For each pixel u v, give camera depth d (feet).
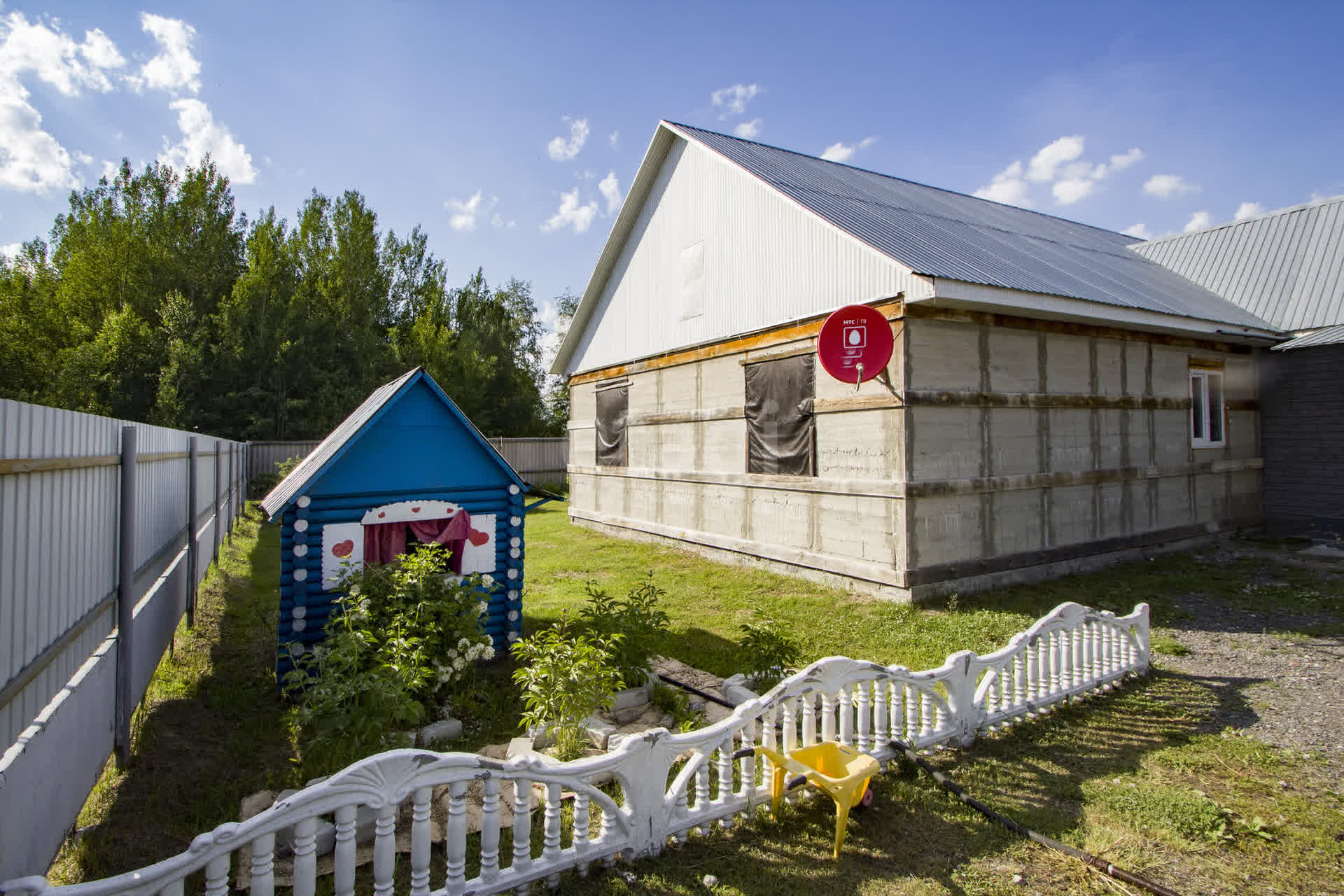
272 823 8.38
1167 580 32.04
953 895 10.61
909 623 25.29
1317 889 10.85
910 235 31.50
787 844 11.96
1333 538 41.34
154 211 101.30
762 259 35.14
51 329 93.20
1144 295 35.24
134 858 11.44
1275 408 44.19
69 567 12.15
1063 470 33.06
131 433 15.33
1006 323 30.86
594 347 52.80
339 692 13.52
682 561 38.40
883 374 28.32
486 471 22.22
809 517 32.42
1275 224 49.42
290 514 18.92
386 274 125.80
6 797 8.67
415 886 9.40
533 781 10.34
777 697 12.94
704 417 39.63
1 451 9.34
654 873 11.02
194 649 22.61
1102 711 17.69
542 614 26.94
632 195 44.80
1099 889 10.82
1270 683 19.65
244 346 94.17
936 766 14.61
